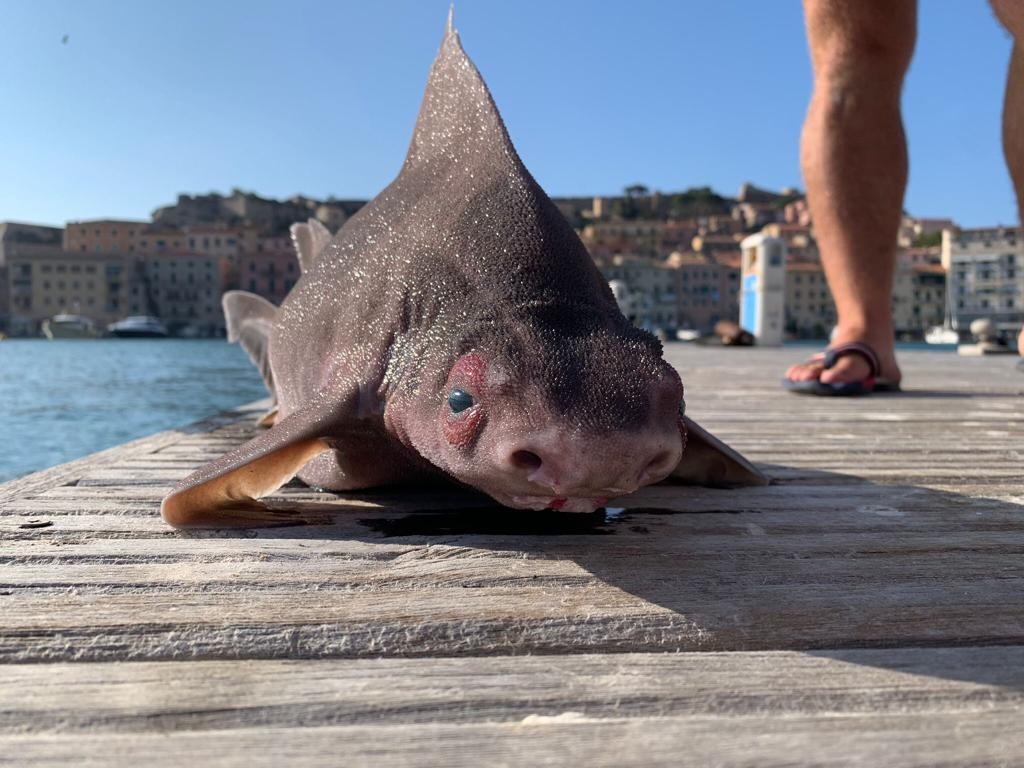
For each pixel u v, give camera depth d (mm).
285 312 733
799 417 1082
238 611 376
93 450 2057
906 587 418
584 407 397
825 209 1274
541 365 423
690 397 1326
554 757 261
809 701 299
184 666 327
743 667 326
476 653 348
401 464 588
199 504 523
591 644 354
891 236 1278
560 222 555
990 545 493
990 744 269
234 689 305
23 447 2117
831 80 1193
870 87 1182
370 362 553
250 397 3656
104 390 4086
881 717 287
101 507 573
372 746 267
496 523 539
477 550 473
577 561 456
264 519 530
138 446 889
